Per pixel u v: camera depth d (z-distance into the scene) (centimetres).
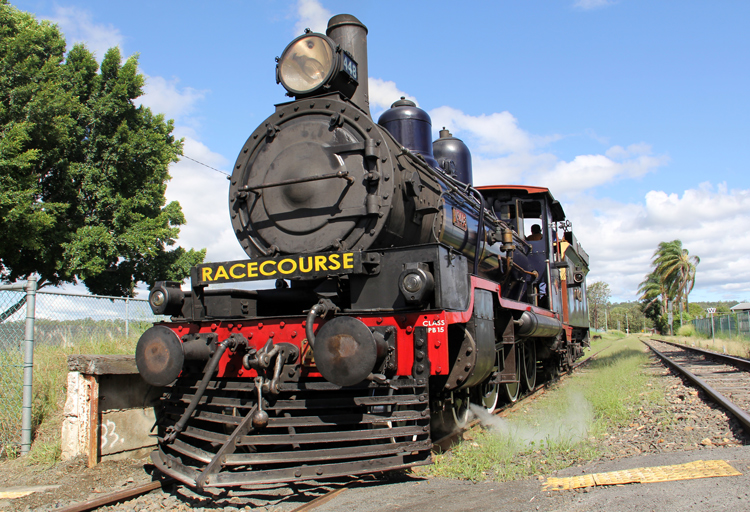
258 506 356
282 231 518
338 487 388
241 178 552
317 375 421
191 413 427
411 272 408
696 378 936
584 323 1577
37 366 691
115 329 952
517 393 805
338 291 477
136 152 1681
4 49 1497
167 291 495
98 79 1706
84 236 1559
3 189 1333
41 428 580
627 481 344
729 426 562
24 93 1441
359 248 485
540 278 1013
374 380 394
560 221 1283
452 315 441
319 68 540
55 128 1497
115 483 432
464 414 582
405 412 407
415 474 413
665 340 3803
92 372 484
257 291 529
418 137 680
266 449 452
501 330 689
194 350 438
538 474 393
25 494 415
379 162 491
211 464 365
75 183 1666
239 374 445
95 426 486
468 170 866
